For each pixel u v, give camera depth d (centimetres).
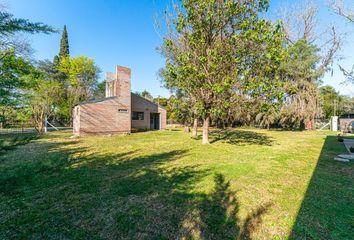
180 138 1508
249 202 375
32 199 391
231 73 970
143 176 541
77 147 1060
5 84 267
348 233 274
